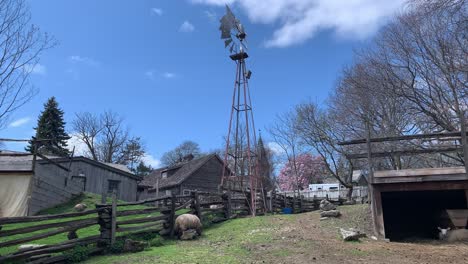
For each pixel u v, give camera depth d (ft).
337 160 102.68
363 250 29.81
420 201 50.96
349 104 84.43
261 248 30.89
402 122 72.95
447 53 60.13
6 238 33.86
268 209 62.08
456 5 40.09
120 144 185.37
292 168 156.15
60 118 152.35
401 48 68.49
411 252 29.25
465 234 35.12
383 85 72.84
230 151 138.62
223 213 48.65
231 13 63.05
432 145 56.24
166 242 34.19
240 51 61.57
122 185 102.17
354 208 46.24
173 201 38.19
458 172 35.91
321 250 29.84
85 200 67.05
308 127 98.53
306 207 78.89
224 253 29.25
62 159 84.33
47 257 25.16
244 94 61.16
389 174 37.47
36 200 54.90
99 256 28.35
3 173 53.67
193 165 131.75
